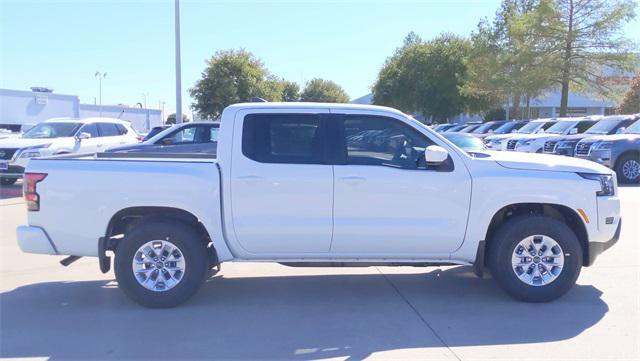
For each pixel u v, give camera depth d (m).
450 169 6.05
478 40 41.81
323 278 7.35
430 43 52.31
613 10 32.81
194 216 6.12
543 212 6.40
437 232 6.04
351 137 6.14
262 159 6.05
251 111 6.14
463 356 4.84
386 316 5.86
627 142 16.78
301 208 6.01
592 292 6.55
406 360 4.77
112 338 5.28
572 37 33.44
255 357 4.85
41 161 6.07
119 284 6.03
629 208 12.35
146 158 6.76
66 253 6.06
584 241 6.23
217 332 5.43
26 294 6.68
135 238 5.97
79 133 16.86
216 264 6.54
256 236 6.04
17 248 9.12
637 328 5.43
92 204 5.96
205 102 35.03
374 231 6.02
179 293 6.04
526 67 35.19
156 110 60.19
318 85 87.38
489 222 6.07
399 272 7.62
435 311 6.00
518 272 6.14
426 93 50.72
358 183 5.98
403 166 6.10
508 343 5.11
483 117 56.78
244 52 35.94
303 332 5.43
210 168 6.03
